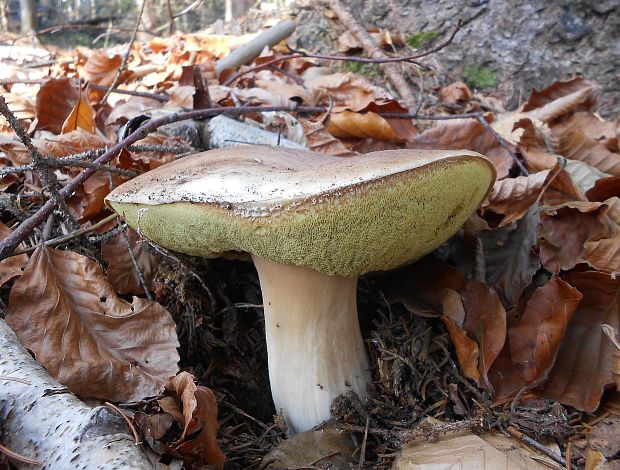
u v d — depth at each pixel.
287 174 0.15
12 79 0.38
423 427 0.18
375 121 0.34
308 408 0.19
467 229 0.24
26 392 0.14
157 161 0.26
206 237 0.16
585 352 0.19
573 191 0.27
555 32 0.45
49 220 0.22
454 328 0.20
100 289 0.20
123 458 0.13
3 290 0.20
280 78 0.44
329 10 0.54
